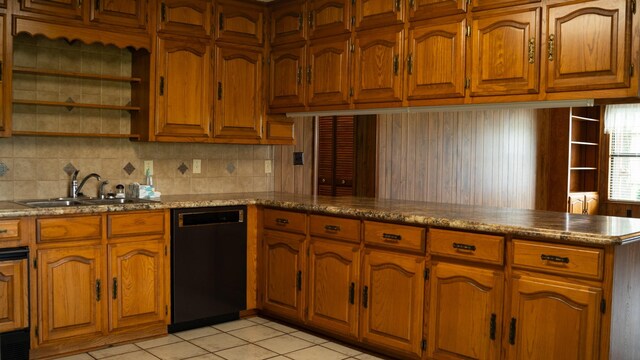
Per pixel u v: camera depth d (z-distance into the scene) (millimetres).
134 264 3578
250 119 4508
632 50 2768
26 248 3137
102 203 3666
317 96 4195
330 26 4086
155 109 3984
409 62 3611
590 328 2488
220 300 4020
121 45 3801
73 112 3908
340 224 3580
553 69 3016
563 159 8273
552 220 2986
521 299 2711
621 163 8805
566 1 2953
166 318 3756
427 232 3109
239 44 4414
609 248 2436
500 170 7562
